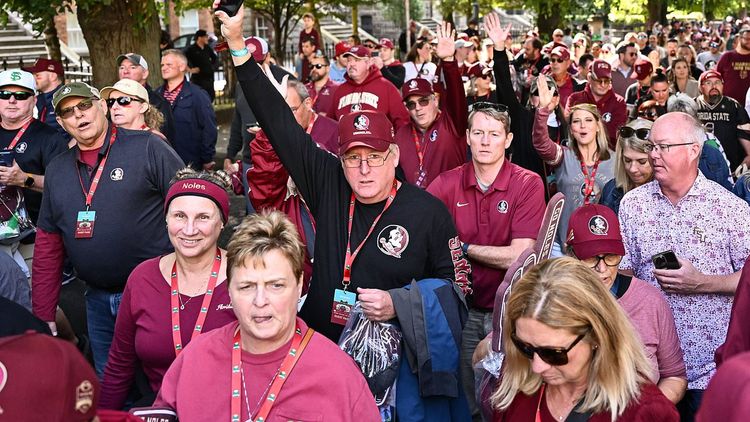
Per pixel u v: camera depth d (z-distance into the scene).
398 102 8.74
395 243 4.08
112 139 5.13
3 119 6.47
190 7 17.95
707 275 4.16
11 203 5.98
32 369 1.83
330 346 3.16
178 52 9.41
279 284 3.06
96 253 5.07
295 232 3.18
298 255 3.14
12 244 6.02
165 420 3.16
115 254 5.07
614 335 2.79
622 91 13.28
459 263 4.19
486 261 5.03
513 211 5.08
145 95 6.62
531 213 5.05
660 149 4.26
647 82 11.85
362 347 3.82
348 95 8.20
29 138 6.48
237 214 11.17
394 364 3.82
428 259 4.15
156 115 6.74
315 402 3.07
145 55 13.02
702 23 42.31
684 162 4.24
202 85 18.75
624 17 40.66
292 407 3.06
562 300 2.76
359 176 4.06
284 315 3.07
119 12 12.65
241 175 7.27
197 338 3.26
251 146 4.74
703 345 4.25
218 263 4.03
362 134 3.99
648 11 38.81
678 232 4.36
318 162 4.32
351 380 3.12
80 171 5.14
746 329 3.34
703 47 25.77
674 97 6.87
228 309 3.93
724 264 4.30
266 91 4.32
